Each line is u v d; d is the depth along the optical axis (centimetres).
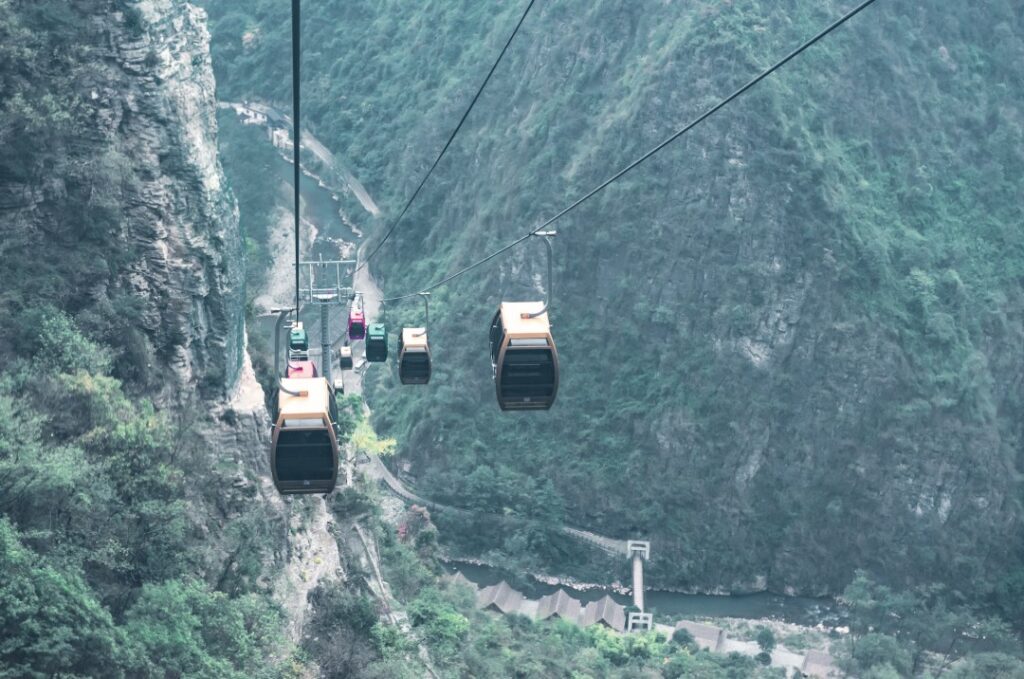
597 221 12925
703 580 11662
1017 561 11888
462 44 16550
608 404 12462
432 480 11981
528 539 11581
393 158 16088
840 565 11781
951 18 14188
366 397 13275
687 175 12481
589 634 9675
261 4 19038
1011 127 13850
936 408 11975
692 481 11956
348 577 5200
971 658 9781
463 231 14475
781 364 12169
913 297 12412
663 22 13412
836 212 12238
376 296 14825
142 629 2906
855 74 13350
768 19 13000
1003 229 13450
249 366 4741
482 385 12812
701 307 12338
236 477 4106
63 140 3944
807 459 11981
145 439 3484
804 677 9681
